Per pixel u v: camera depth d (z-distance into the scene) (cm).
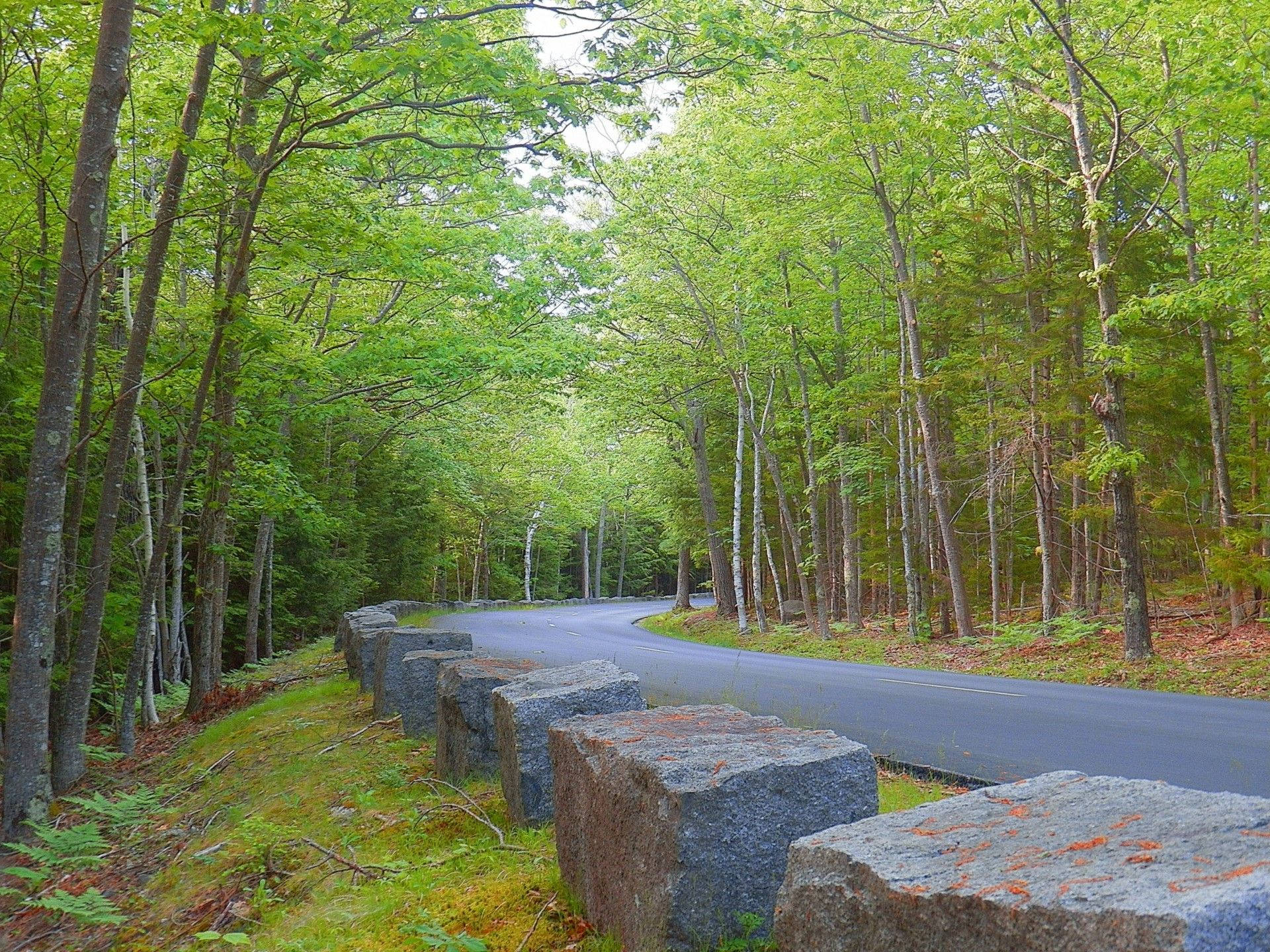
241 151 1312
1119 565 2384
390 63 1004
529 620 3669
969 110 1711
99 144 938
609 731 458
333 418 2350
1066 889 203
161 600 1975
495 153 1288
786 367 3036
